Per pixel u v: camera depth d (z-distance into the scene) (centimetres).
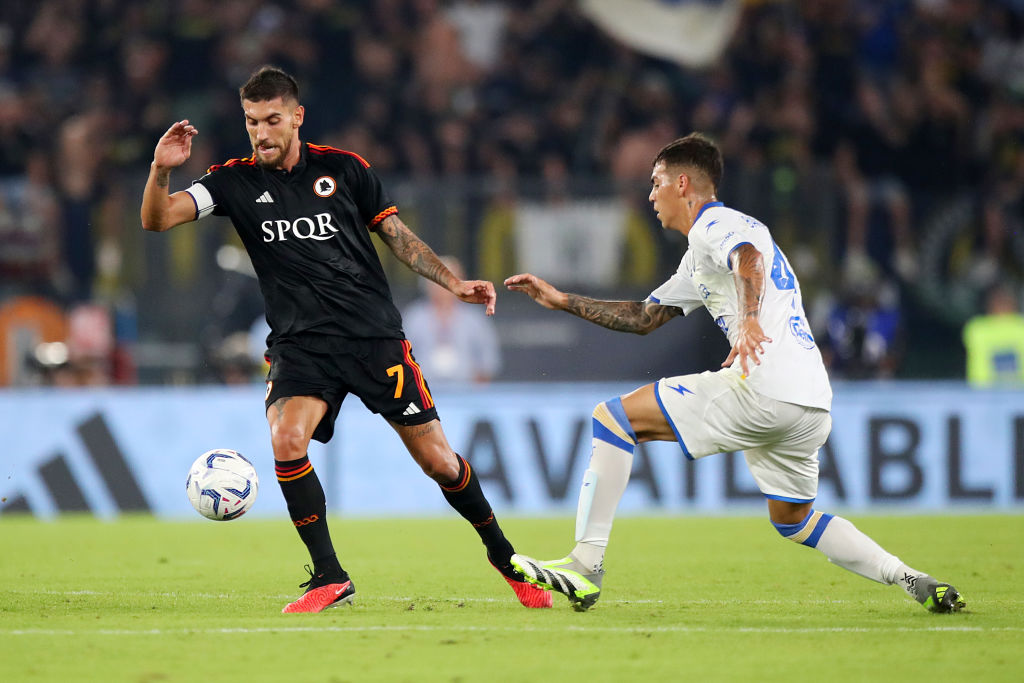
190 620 1847
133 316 4659
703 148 1978
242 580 2462
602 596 2192
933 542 3192
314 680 1399
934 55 6800
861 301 4981
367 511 4372
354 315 1989
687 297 2056
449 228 4719
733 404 1870
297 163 2002
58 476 4238
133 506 4259
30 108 5984
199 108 6119
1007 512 4262
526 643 1631
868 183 6056
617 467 1933
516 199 4750
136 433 4278
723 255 1842
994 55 7031
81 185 5616
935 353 5222
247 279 4691
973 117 6700
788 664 1499
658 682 1394
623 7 6550
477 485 2027
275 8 6381
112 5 6388
